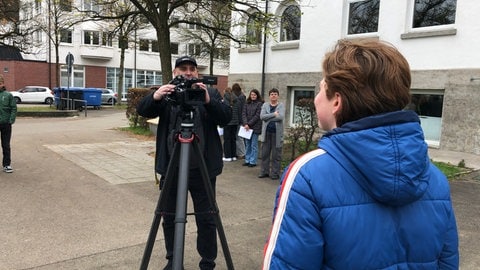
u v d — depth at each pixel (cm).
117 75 4234
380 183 122
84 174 722
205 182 273
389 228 128
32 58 3969
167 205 335
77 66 4031
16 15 2325
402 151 121
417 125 128
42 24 2803
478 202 627
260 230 474
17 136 1189
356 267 125
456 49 1066
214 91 327
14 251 393
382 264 127
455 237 144
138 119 1434
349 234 125
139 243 422
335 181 128
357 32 1319
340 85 133
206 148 335
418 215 133
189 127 253
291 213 129
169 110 326
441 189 142
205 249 345
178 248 214
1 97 702
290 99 1531
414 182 122
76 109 2506
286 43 1511
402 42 1177
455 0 1082
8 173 709
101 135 1294
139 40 3300
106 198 579
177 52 3875
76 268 363
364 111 131
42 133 1295
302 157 137
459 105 1066
